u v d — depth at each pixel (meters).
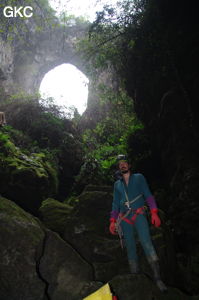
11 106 15.70
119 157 3.79
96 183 12.88
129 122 14.48
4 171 9.82
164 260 4.28
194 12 8.20
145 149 11.69
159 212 5.07
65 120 16.61
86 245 4.65
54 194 11.74
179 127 8.49
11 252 3.67
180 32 8.55
